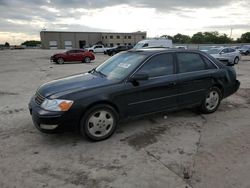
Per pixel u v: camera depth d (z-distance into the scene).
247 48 37.66
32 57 32.50
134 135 4.30
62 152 3.71
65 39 85.38
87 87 3.99
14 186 2.90
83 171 3.20
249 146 3.86
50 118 3.69
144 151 3.72
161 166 3.29
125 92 4.14
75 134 4.37
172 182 2.95
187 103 4.95
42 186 2.90
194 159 3.47
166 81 4.55
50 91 4.00
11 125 4.88
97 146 3.90
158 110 4.59
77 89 3.93
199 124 4.81
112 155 3.61
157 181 2.97
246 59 25.52
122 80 4.19
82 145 3.94
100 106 3.97
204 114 5.40
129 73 4.27
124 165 3.33
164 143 3.99
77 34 86.31
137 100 4.29
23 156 3.60
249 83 9.53
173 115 5.32
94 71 5.10
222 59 17.78
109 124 4.13
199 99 5.12
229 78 5.58
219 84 5.36
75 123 3.84
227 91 5.61
